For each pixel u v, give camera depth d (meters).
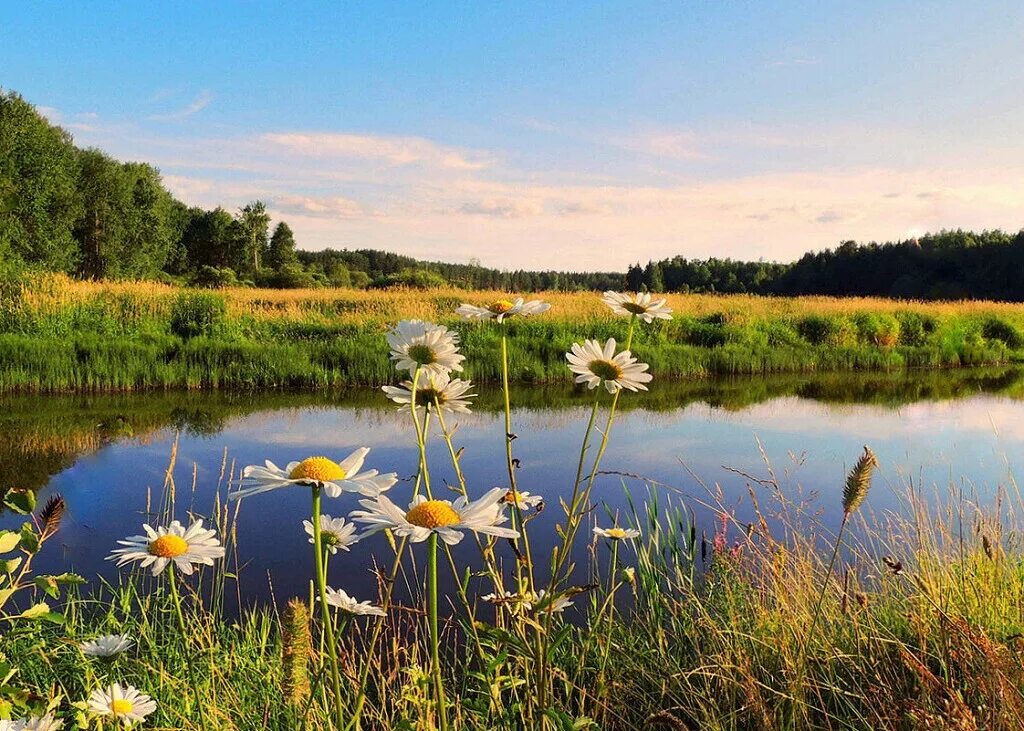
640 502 6.46
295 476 1.30
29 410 11.53
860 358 21.33
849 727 2.57
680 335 21.78
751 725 2.68
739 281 88.31
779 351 20.78
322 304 24.05
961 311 29.94
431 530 1.31
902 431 10.66
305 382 14.91
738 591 3.57
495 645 2.05
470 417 11.41
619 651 3.26
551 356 16.92
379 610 1.66
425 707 2.02
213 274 59.62
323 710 2.02
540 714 1.74
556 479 7.39
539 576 4.39
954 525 4.75
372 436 9.68
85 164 51.81
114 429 10.03
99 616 3.72
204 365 14.95
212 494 6.72
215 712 2.25
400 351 1.80
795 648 2.82
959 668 2.73
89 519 5.84
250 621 3.54
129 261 54.84
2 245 21.30
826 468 8.03
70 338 15.60
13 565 1.85
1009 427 11.11
